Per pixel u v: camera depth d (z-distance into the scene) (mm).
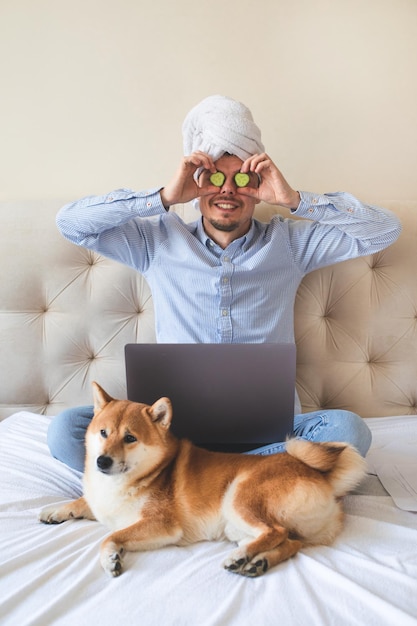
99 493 855
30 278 1481
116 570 719
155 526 797
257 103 1558
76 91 1544
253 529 777
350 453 873
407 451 1230
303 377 1526
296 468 845
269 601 656
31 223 1472
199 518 827
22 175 1582
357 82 1553
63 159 1575
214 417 999
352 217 1271
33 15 1506
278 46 1530
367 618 623
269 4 1509
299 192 1261
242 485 828
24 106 1549
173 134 1570
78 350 1519
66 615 633
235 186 1241
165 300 1341
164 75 1539
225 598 667
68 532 838
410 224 1501
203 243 1335
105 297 1495
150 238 1361
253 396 987
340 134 1579
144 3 1501
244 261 1307
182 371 976
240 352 969
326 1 1513
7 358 1494
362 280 1498
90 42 1521
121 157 1577
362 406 1522
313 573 721
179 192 1230
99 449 830
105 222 1258
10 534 832
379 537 833
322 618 621
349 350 1514
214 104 1227
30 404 1523
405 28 1532
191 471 864
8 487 1018
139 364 974
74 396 1520
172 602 659
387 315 1512
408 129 1580
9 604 645
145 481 850
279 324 1350
